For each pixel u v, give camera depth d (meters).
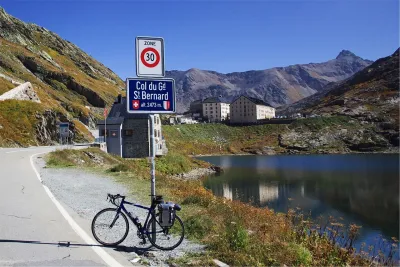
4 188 14.69
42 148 42.00
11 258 6.54
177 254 7.03
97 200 12.77
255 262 6.74
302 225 11.79
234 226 8.42
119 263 6.43
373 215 30.70
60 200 12.53
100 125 57.69
